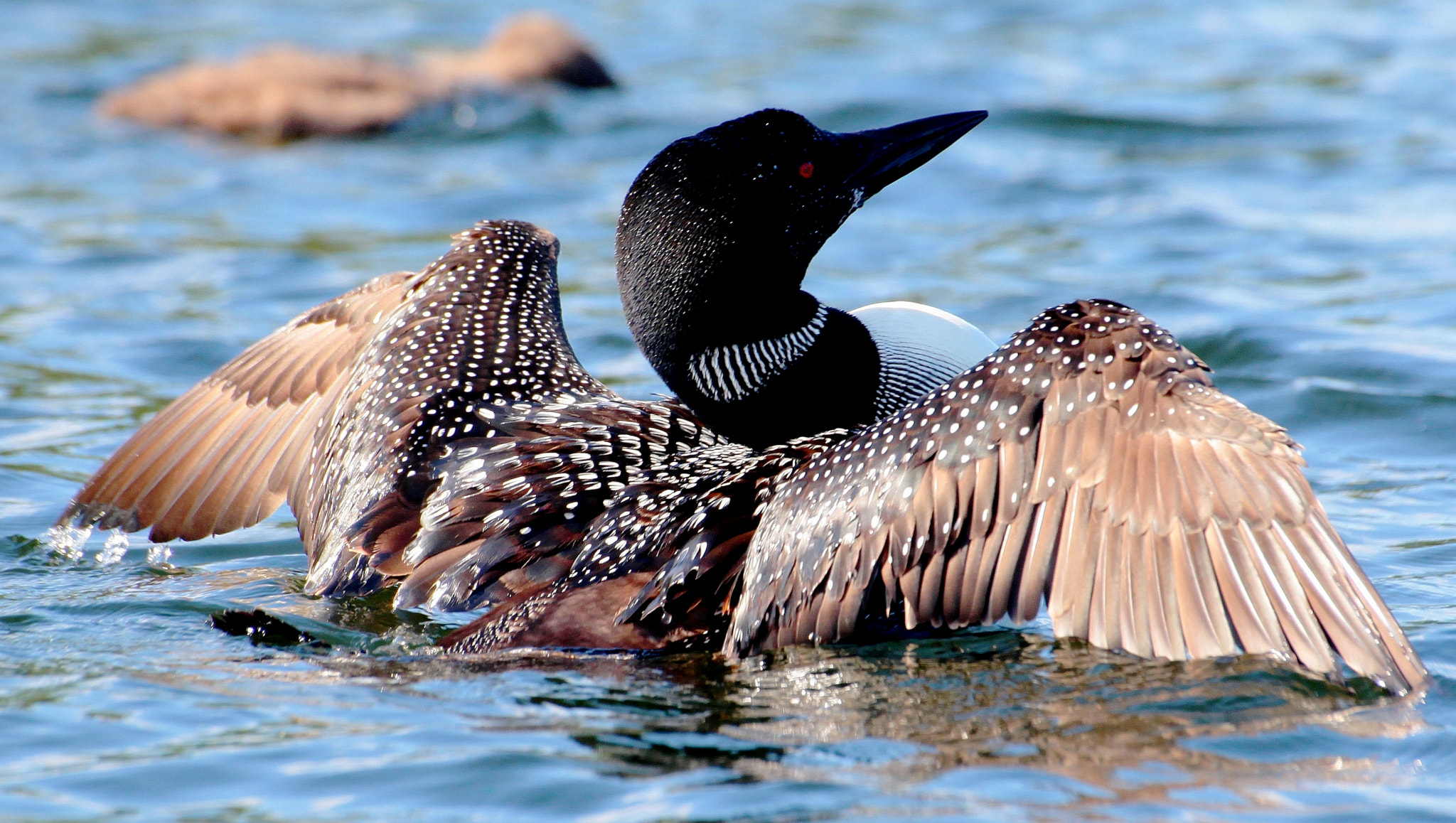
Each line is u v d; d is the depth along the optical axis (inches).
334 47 1187.9
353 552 334.3
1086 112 887.7
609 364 558.3
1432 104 882.1
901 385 349.4
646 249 336.2
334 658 306.2
